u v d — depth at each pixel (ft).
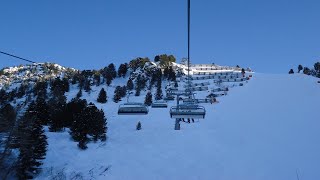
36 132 174.81
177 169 181.68
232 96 390.83
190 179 170.81
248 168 182.50
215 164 187.32
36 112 254.68
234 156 198.29
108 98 419.33
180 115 96.53
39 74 650.02
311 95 380.37
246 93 407.64
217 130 249.14
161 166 185.06
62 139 223.10
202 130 248.73
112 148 213.87
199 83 489.26
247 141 223.71
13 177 163.94
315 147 210.59
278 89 426.51
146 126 265.34
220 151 205.98
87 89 456.86
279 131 244.83
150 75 529.86
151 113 310.45
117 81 526.98
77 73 560.61
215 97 386.73
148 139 230.48
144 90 455.22
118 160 193.26
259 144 217.56
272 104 342.03
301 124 261.24
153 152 205.36
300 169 180.75
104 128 231.50
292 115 292.20
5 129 166.71
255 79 498.69
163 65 577.43
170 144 219.00
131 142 225.35
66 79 498.28
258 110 316.60
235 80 495.00
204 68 629.10
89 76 540.11
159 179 171.22
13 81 603.67
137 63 581.12
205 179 170.60
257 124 264.31
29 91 469.57
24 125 173.06
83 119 218.59
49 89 474.08
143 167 184.24
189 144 218.79
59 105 273.13
